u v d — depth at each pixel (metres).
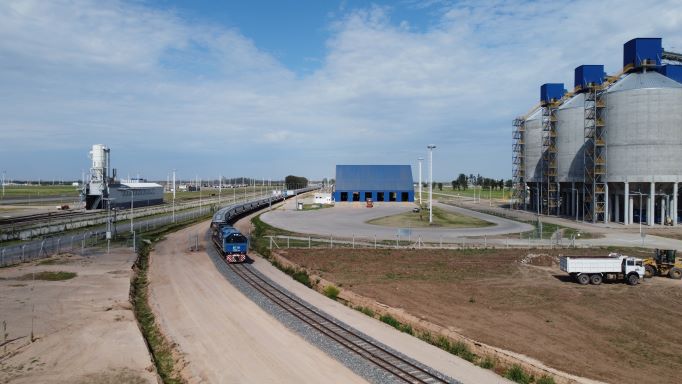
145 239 63.25
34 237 65.19
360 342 24.88
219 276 41.16
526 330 27.72
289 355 23.50
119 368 21.72
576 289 37.81
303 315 29.55
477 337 26.38
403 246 58.28
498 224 84.81
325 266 46.38
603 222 87.12
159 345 25.38
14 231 66.50
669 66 85.25
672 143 78.50
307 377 21.05
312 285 39.50
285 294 34.91
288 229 75.94
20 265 44.78
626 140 80.62
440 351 24.17
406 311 31.19
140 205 134.50
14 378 20.47
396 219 91.75
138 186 136.38
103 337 25.61
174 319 29.20
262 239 64.06
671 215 81.31
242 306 31.88
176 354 23.80
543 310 31.89
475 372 21.62
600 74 98.62
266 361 22.81
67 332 26.30
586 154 91.75
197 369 22.02
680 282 40.44
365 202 135.50
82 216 96.56
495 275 42.94
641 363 23.02
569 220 92.75
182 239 64.44
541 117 115.94
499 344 25.30
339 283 39.03
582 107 96.75
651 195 79.69
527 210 118.44
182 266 45.66
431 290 37.19
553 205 107.31
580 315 30.83
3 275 40.25
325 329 26.91
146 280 40.66
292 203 141.25
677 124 78.31
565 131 99.75
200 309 31.23
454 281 40.44
